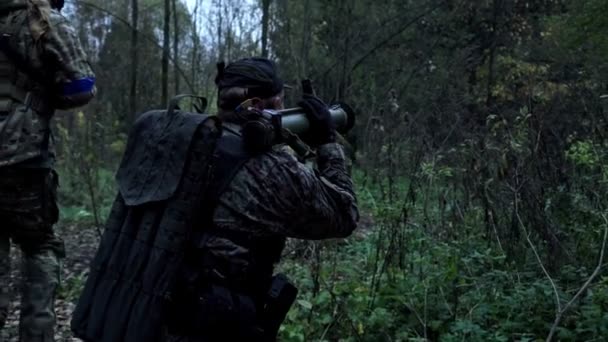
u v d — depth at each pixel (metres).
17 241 3.71
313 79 12.73
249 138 2.41
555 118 5.71
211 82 15.57
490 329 4.36
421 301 4.68
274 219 2.42
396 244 5.27
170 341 2.43
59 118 12.20
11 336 4.79
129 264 2.43
